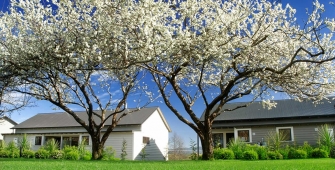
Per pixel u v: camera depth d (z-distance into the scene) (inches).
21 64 457.4
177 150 1056.2
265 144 762.8
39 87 569.9
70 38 410.9
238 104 976.3
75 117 575.2
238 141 685.3
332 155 627.2
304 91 508.1
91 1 360.2
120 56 386.9
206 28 398.0
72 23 409.4
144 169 255.4
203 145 505.0
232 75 538.9
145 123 1021.8
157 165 312.3
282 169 261.1
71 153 717.3
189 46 383.9
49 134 1055.0
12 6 457.7
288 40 436.1
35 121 1157.1
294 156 602.5
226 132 908.0
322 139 692.1
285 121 835.4
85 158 723.4
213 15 422.9
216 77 561.6
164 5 362.6
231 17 411.8
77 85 584.4
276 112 874.8
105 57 382.0
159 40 348.2
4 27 462.9
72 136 1096.2
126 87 603.8
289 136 818.8
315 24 365.1
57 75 494.0
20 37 454.0
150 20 331.6
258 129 848.3
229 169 262.1
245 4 413.7
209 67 489.1
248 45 410.9
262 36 448.5
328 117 802.8
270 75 457.4
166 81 564.4
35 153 817.5
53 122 1114.1
